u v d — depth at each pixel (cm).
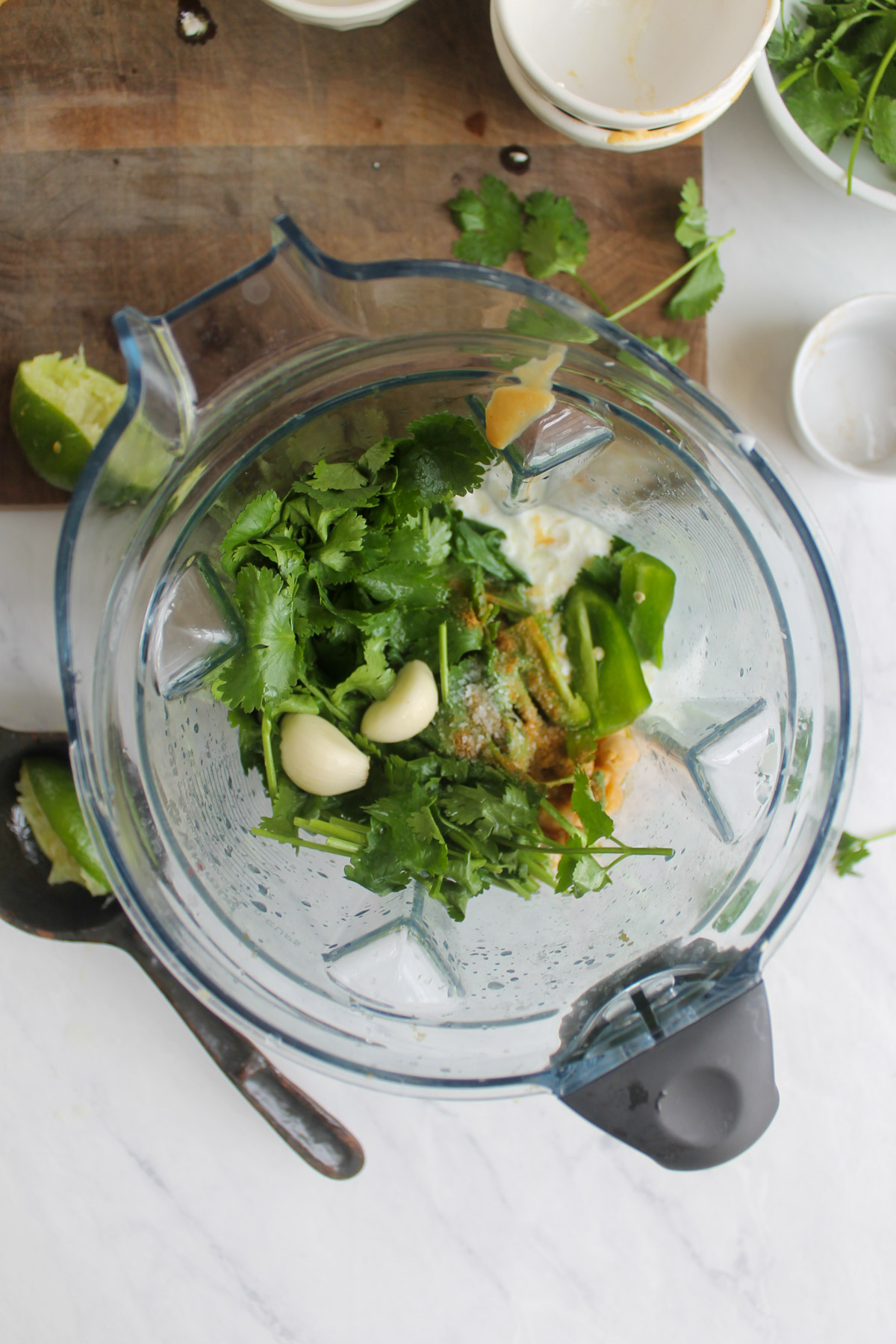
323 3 48
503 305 42
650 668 49
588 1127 53
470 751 48
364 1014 45
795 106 49
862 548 53
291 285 42
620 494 48
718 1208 54
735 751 45
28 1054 53
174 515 45
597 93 49
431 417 44
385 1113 53
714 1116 43
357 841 46
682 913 46
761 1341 54
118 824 43
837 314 50
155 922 43
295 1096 50
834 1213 54
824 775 44
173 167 49
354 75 49
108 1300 53
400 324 43
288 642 44
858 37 50
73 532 40
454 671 48
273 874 47
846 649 44
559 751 49
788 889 44
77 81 49
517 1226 53
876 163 51
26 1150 53
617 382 44
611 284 50
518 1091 44
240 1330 53
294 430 45
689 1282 54
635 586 49
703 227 49
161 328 42
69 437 48
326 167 49
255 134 49
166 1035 53
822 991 54
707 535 46
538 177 50
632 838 48
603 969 45
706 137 51
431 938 46
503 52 47
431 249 50
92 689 42
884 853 54
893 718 53
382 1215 53
